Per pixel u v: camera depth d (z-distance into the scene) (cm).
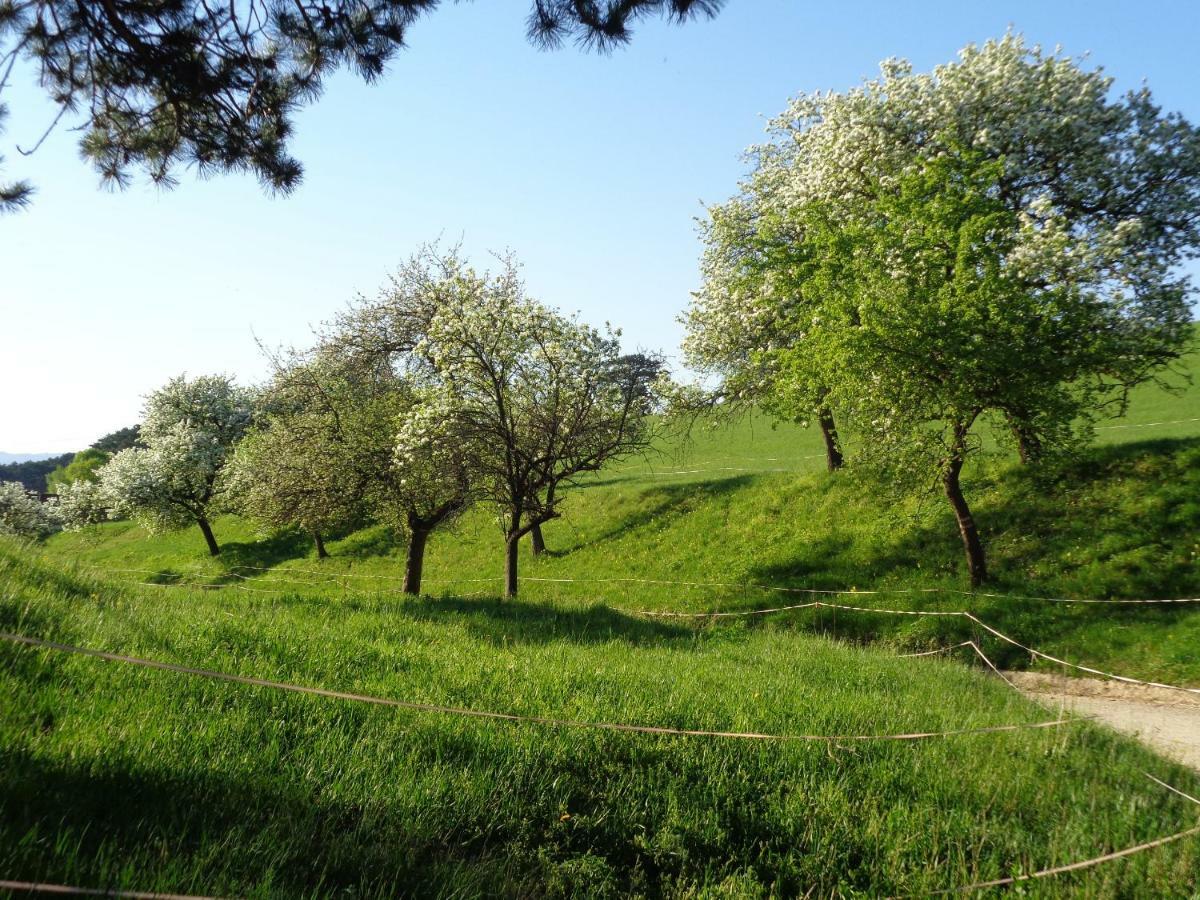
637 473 4531
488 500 2409
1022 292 1805
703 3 767
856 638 2033
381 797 523
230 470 4925
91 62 945
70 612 838
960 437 1995
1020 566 2123
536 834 542
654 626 1622
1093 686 1541
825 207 2344
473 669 896
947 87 2273
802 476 3266
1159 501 2109
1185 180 2166
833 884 543
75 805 429
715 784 638
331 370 2494
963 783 701
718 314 3016
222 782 493
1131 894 559
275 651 855
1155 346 1952
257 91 966
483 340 2155
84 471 10225
